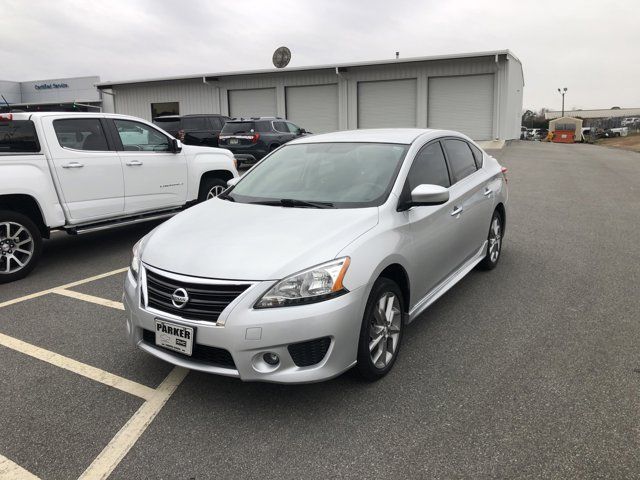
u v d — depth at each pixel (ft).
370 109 86.79
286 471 8.38
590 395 10.39
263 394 10.69
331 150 14.43
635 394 10.39
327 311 9.40
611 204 32.81
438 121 82.79
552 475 8.13
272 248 10.09
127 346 13.14
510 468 8.31
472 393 10.56
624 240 23.29
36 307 16.06
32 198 18.94
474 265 16.49
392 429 9.41
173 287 9.93
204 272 9.77
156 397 10.68
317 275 9.52
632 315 14.52
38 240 19.34
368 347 10.44
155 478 8.30
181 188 24.62
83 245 24.40
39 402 10.55
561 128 199.21
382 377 11.20
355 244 10.29
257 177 14.64
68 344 13.30
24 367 12.07
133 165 22.17
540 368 11.55
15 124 18.93
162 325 10.00
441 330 13.69
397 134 14.69
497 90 78.28
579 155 74.18
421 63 81.82
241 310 9.30
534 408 9.97
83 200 20.36
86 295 17.17
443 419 9.68
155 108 100.73
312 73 89.15
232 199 13.62
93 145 20.93
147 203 23.00
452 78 80.74
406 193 12.39
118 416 10.02
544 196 36.19
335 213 11.50
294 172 14.05
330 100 89.25
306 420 9.74
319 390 10.76
